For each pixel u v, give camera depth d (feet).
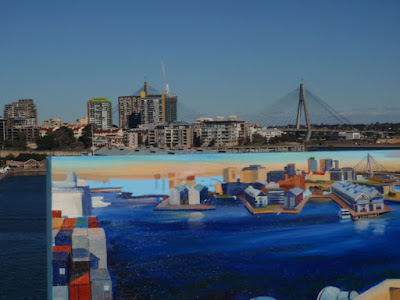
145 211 69.77
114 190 69.15
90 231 68.03
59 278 66.74
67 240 67.26
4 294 112.27
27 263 141.28
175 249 70.13
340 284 73.31
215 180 72.43
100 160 68.90
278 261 72.43
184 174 71.10
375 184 76.02
